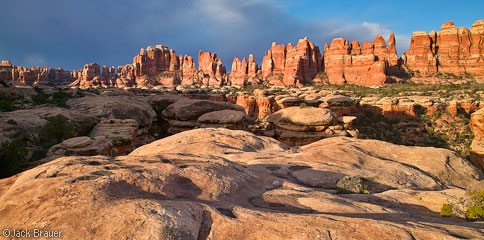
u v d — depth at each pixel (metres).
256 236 6.73
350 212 9.67
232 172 13.35
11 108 46.69
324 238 6.44
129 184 9.15
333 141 29.44
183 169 11.48
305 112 67.94
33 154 31.56
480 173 21.80
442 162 22.22
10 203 7.79
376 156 23.95
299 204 10.88
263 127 75.25
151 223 6.49
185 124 75.19
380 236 6.50
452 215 10.66
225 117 71.94
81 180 9.03
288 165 20.38
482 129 53.50
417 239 6.45
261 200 11.35
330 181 16.94
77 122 42.94
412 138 84.50
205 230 7.12
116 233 6.26
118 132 45.66
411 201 12.73
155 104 88.44
